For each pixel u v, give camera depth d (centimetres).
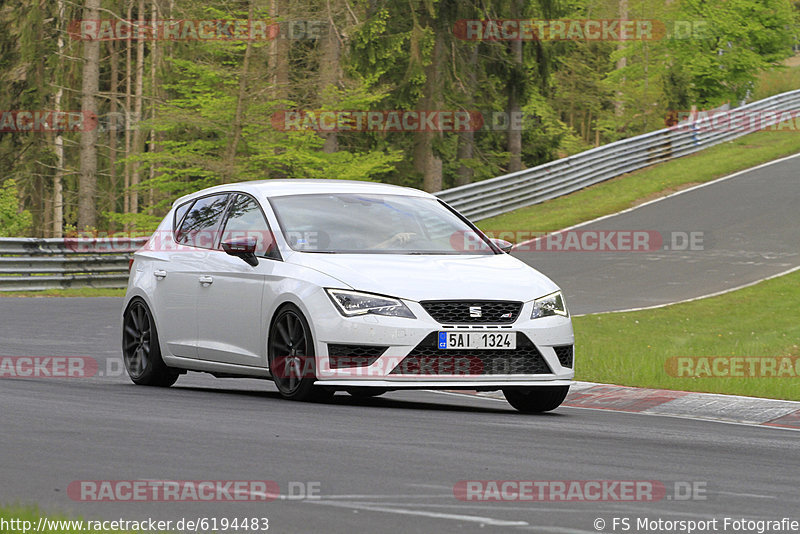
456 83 15150
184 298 3775
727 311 7525
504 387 3303
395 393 3953
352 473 2153
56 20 15000
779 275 8719
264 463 2227
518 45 16188
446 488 2039
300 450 2395
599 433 2947
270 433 2625
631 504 1967
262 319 3453
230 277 3597
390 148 16275
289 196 3691
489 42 15525
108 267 9594
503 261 3550
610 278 8900
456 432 2789
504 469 2266
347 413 3077
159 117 14438
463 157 16425
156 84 15238
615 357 4975
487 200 12206
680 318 7250
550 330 3341
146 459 2230
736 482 2256
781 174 13425
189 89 14338
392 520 1766
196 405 3170
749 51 19225
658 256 9756
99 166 18388
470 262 3478
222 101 13962
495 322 3281
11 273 8738
